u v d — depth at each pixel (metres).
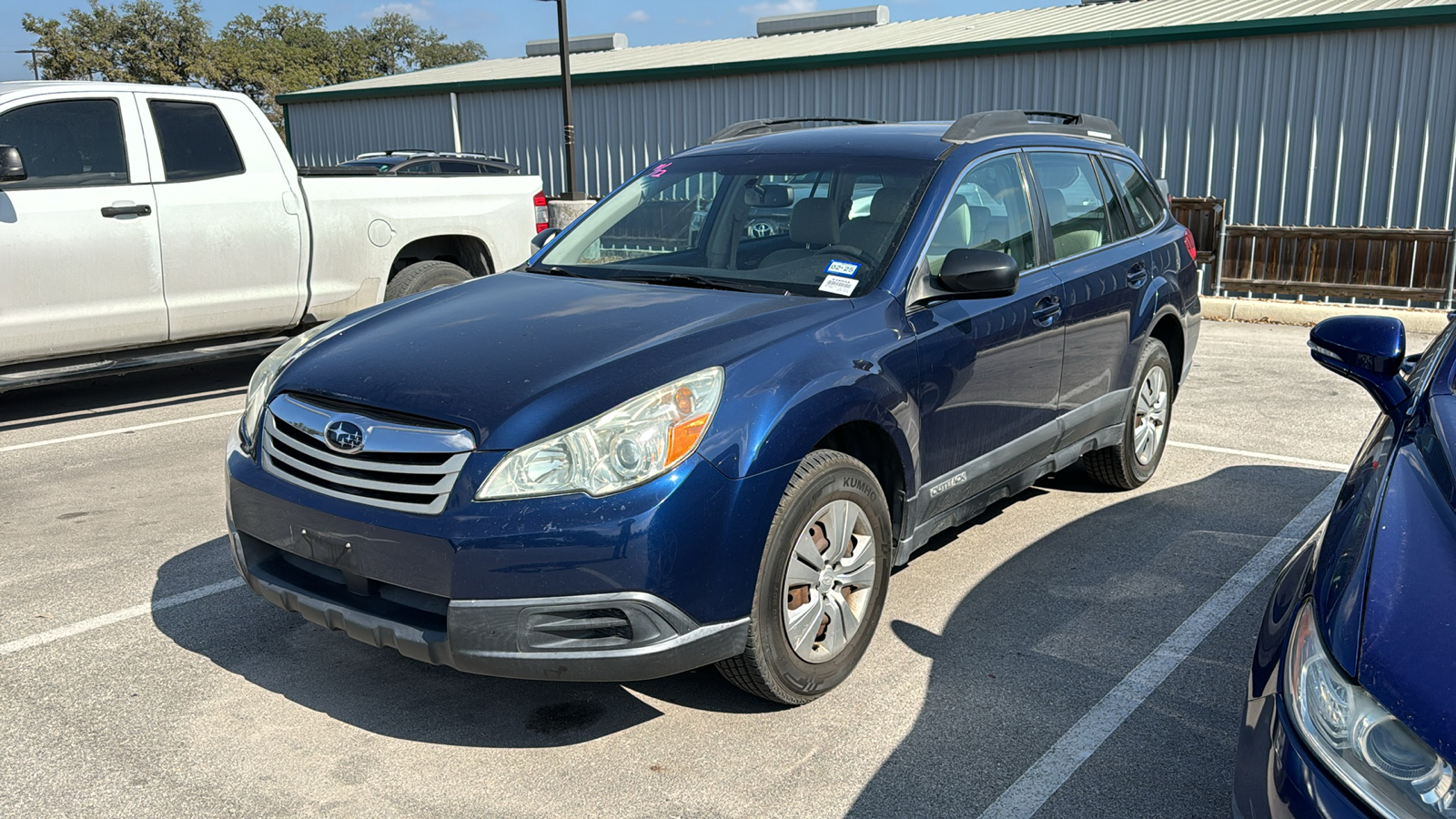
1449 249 10.91
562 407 2.76
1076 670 3.45
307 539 2.94
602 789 2.80
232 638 3.71
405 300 3.87
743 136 4.91
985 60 15.89
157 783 2.83
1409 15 12.46
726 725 3.12
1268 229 11.84
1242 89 13.88
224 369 8.81
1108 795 2.77
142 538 4.69
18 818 2.67
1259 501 5.16
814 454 3.07
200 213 6.60
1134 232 5.10
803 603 3.12
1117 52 14.73
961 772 2.88
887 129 4.43
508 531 2.64
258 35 80.81
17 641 3.68
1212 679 3.39
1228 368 8.80
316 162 25.83
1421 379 2.79
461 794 2.79
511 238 8.26
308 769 2.90
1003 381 3.95
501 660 2.70
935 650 3.59
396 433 2.83
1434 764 1.64
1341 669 1.81
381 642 2.85
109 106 6.32
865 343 3.29
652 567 2.68
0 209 5.88
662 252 4.12
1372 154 13.16
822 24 24.58
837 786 2.81
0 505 5.16
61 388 8.05
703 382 2.85
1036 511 5.04
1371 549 2.04
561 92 20.80
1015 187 4.25
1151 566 4.33
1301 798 1.75
